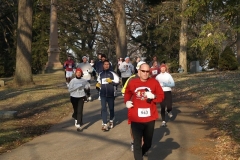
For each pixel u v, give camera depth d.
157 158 7.16
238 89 15.36
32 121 11.55
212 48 9.77
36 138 9.37
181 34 31.30
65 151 7.98
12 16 46.22
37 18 43.34
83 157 7.45
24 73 21.75
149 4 33.59
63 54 47.28
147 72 6.36
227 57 26.94
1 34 46.53
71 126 10.72
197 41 9.56
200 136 8.93
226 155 7.11
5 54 45.97
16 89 19.92
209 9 9.45
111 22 36.03
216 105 12.70
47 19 43.97
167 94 10.53
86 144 8.53
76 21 47.16
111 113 10.20
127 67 16.62
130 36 48.19
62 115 12.59
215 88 16.34
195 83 19.45
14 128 10.42
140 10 40.88
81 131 9.98
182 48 31.36
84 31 50.16
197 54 38.50
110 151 7.81
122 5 28.56
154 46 47.06
